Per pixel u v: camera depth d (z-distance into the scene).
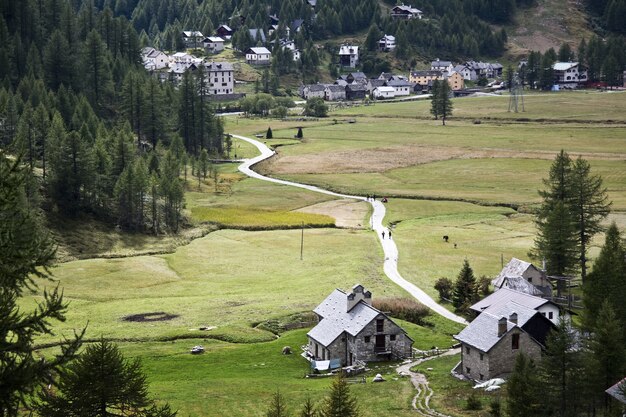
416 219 183.00
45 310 33.44
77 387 45.47
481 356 83.94
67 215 167.00
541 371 71.50
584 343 75.25
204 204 198.00
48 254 33.38
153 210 169.75
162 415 48.66
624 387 64.50
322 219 182.88
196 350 98.00
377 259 149.25
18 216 33.44
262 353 98.56
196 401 76.81
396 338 94.88
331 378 88.19
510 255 149.00
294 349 101.00
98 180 175.38
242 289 132.50
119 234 165.50
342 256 152.00
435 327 109.56
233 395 79.00
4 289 32.03
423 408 73.75
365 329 93.44
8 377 31.12
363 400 76.94
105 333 105.50
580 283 131.25
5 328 31.58
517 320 85.88
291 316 114.44
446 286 123.88
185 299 125.25
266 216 185.38
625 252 110.25
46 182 173.12
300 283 134.12
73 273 140.00
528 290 117.94
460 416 70.75
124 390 47.06
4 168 32.88
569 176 137.50
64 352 33.88
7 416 30.84
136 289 132.88
